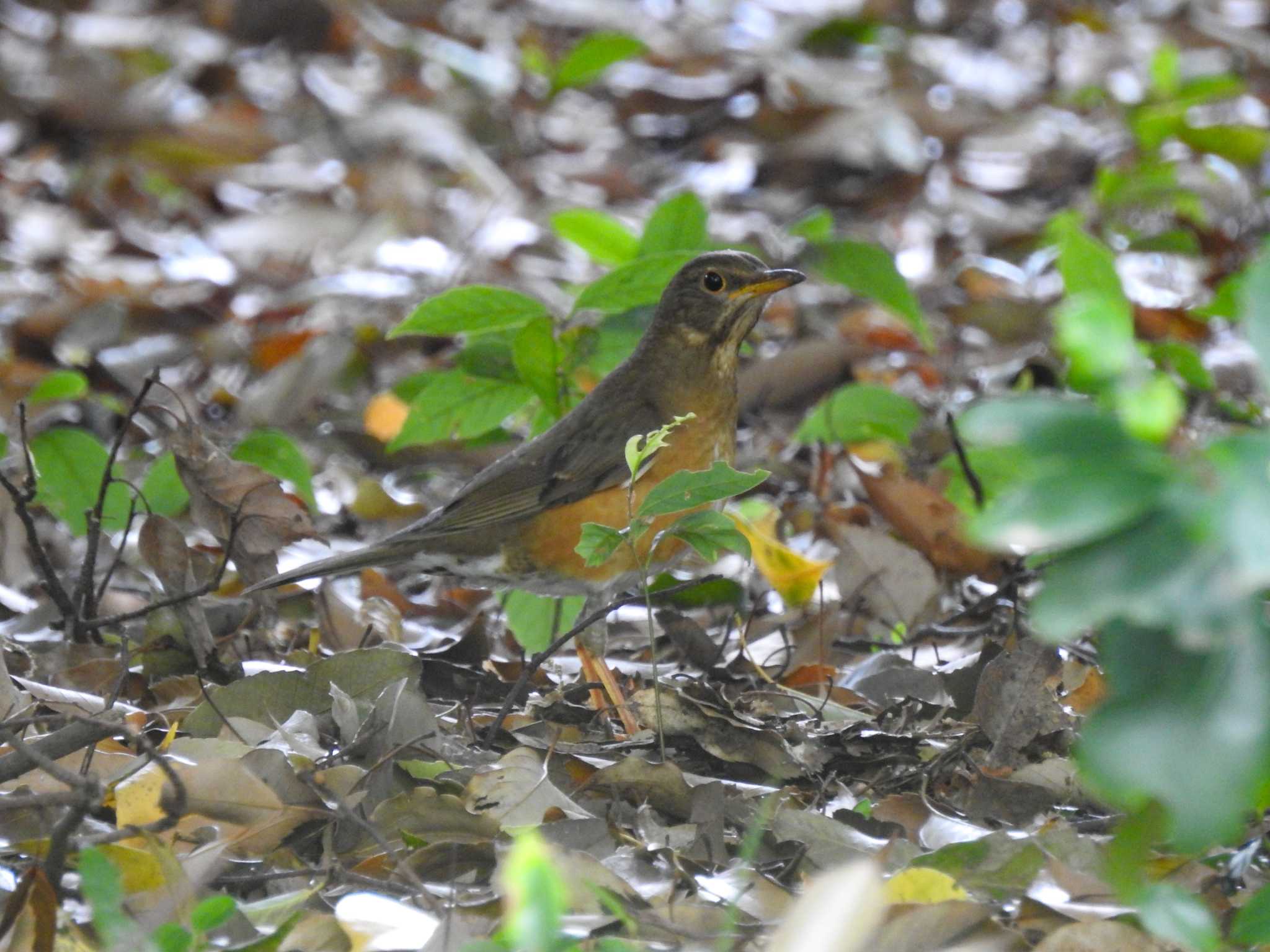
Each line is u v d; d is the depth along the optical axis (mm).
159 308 18016
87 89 23734
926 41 26891
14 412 14820
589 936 6059
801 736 8375
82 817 6023
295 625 11320
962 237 19859
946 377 15664
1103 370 3906
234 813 6887
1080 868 6691
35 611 10617
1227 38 26141
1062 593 3730
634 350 11164
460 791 7387
